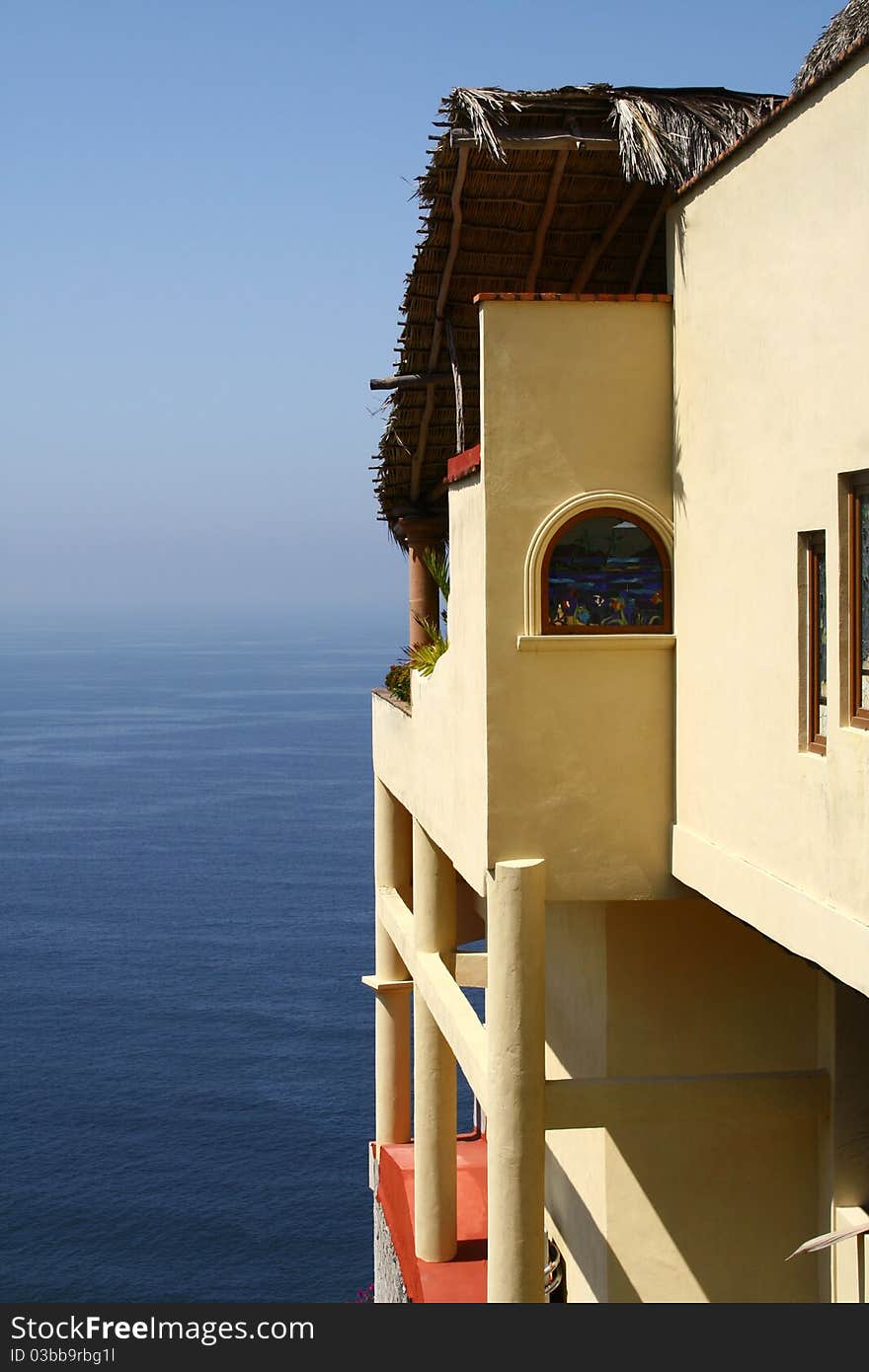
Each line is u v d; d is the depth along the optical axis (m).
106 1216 52.28
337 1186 54.53
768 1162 11.98
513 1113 10.37
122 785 183.25
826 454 7.70
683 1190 12.06
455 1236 16.53
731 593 9.23
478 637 10.73
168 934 101.38
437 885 15.36
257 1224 51.22
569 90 11.10
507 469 10.36
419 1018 16.23
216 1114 63.00
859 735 7.39
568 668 10.46
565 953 13.55
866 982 7.26
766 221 8.45
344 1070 69.12
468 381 15.10
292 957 93.38
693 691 10.02
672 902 12.08
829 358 7.63
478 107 11.04
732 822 9.28
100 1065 70.88
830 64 7.67
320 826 148.38
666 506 10.42
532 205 12.38
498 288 13.59
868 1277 10.93
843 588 7.59
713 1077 10.88
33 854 135.25
